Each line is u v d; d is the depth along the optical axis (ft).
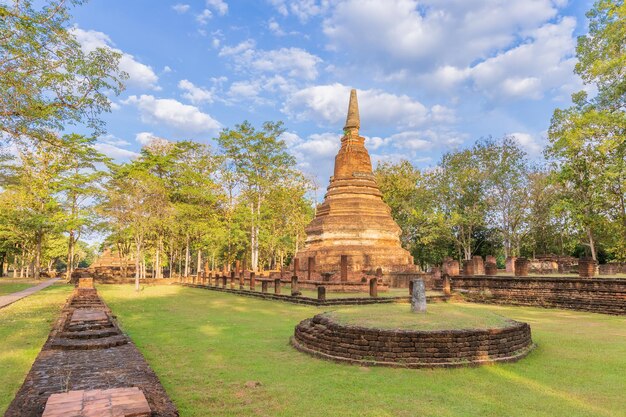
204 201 159.12
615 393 23.38
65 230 143.13
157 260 153.89
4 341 36.24
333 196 121.39
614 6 86.48
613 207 96.48
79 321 36.32
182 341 37.73
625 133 88.02
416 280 39.04
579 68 95.14
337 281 96.73
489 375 26.78
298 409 21.03
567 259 134.21
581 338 39.45
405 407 21.31
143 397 17.15
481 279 79.77
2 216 139.44
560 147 99.96
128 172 135.54
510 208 151.64
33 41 51.19
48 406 15.93
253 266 152.15
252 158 152.97
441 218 157.99
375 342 30.09
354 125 127.54
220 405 21.61
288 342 37.47
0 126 53.21
